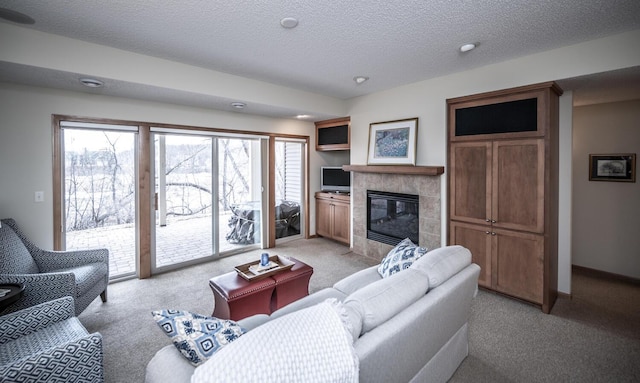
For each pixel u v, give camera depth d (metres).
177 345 1.14
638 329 2.48
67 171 3.24
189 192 4.15
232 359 0.85
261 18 2.14
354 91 4.23
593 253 3.70
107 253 2.92
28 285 2.10
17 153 2.84
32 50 2.33
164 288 3.33
